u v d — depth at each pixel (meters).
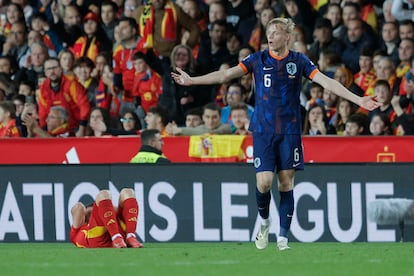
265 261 27.95
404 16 51.44
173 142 44.88
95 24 56.84
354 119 46.50
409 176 41.59
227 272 24.94
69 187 43.31
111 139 45.22
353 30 51.41
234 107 47.03
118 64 53.47
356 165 41.81
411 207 41.44
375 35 52.00
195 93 52.03
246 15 54.97
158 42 53.56
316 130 48.12
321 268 25.84
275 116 30.80
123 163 42.91
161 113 47.34
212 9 54.75
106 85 53.53
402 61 49.72
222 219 42.47
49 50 57.81
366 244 39.09
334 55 50.44
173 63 52.31
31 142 45.72
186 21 54.44
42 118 52.78
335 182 41.91
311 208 42.06
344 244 39.28
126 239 35.19
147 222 42.81
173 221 42.62
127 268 25.97
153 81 52.38
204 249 33.72
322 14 54.19
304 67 30.92
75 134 52.75
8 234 43.78
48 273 25.08
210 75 31.08
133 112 49.97
